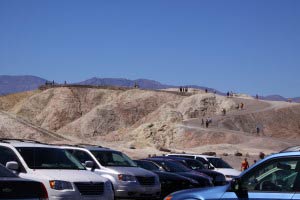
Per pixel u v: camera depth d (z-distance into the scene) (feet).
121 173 60.08
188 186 69.26
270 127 458.09
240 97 599.98
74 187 46.14
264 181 32.22
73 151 63.00
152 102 594.24
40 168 47.62
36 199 32.22
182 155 92.89
